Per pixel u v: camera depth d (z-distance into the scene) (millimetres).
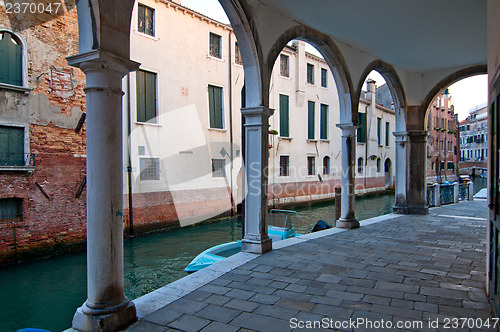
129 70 3072
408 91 9555
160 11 12922
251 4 5070
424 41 7078
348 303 3396
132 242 11555
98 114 2871
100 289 2889
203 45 14523
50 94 10062
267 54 5422
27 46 9578
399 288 3814
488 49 3670
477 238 6484
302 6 5449
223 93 15336
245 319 3041
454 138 40219
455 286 3877
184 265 9617
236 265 4703
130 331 2834
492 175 3461
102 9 2775
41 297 7535
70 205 10422
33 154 9664
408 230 7316
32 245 9594
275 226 9555
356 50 7527
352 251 5480
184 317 3092
